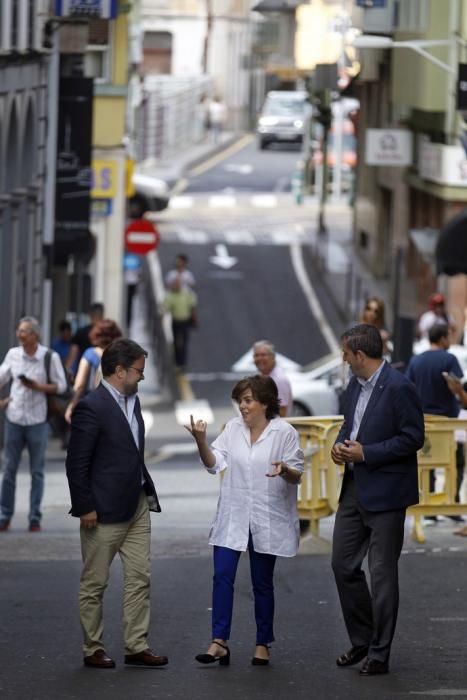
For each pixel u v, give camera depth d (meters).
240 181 126.88
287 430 19.27
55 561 26.81
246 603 23.53
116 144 69.50
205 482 42.31
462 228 36.56
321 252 89.75
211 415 57.38
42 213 55.50
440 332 29.88
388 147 69.69
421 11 62.62
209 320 77.06
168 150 138.25
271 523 19.14
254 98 189.62
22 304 53.06
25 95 51.81
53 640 20.34
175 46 174.38
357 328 18.67
